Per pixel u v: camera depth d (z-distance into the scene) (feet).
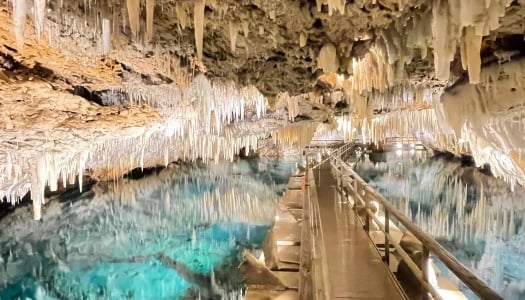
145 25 13.48
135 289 25.96
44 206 45.42
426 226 38.75
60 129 21.88
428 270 10.12
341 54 16.19
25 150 21.79
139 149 43.37
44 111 19.54
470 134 25.91
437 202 50.90
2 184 25.96
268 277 14.61
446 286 14.83
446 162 81.71
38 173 23.36
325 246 18.04
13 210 41.96
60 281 27.32
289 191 35.94
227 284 26.78
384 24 14.12
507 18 12.98
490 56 16.53
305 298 6.50
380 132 55.01
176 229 41.29
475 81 13.17
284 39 15.01
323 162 62.69
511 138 18.21
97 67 18.29
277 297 13.66
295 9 12.50
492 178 54.49
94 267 30.19
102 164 43.68
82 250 34.24
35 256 32.48
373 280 13.89
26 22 12.37
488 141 19.77
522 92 16.19
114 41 14.25
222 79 20.56
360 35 15.03
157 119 28.76
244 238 37.47
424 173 76.79
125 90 22.31
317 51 16.22
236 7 12.23
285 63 18.20
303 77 20.17
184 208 51.29
